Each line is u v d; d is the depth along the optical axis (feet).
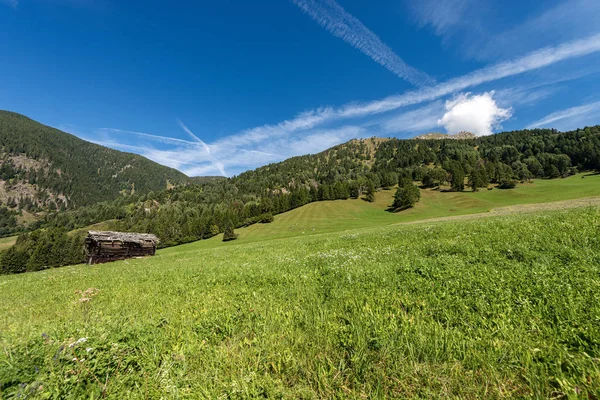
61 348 12.32
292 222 353.10
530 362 10.26
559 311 13.23
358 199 463.42
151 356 12.70
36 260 303.68
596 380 9.06
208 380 11.18
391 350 11.71
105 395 10.25
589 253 21.77
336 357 12.03
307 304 18.88
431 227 59.98
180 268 47.55
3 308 29.25
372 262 29.76
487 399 9.05
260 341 14.01
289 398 9.89
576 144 551.59
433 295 17.35
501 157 640.99
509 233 34.55
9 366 10.53
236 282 28.86
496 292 16.43
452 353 11.37
